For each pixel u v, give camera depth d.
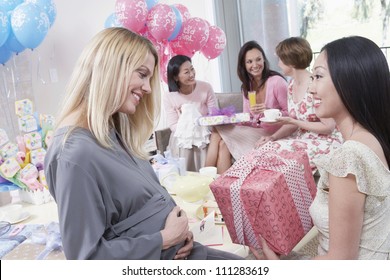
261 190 1.07
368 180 0.94
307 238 1.29
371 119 0.96
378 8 3.36
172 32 2.74
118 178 1.04
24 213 1.69
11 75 2.88
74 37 3.31
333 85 0.97
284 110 2.75
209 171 1.89
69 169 0.95
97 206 0.99
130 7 2.52
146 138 1.30
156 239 1.05
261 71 2.82
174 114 2.95
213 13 3.94
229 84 4.09
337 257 0.97
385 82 0.95
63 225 0.96
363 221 0.99
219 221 1.43
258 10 3.69
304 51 2.33
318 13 3.60
